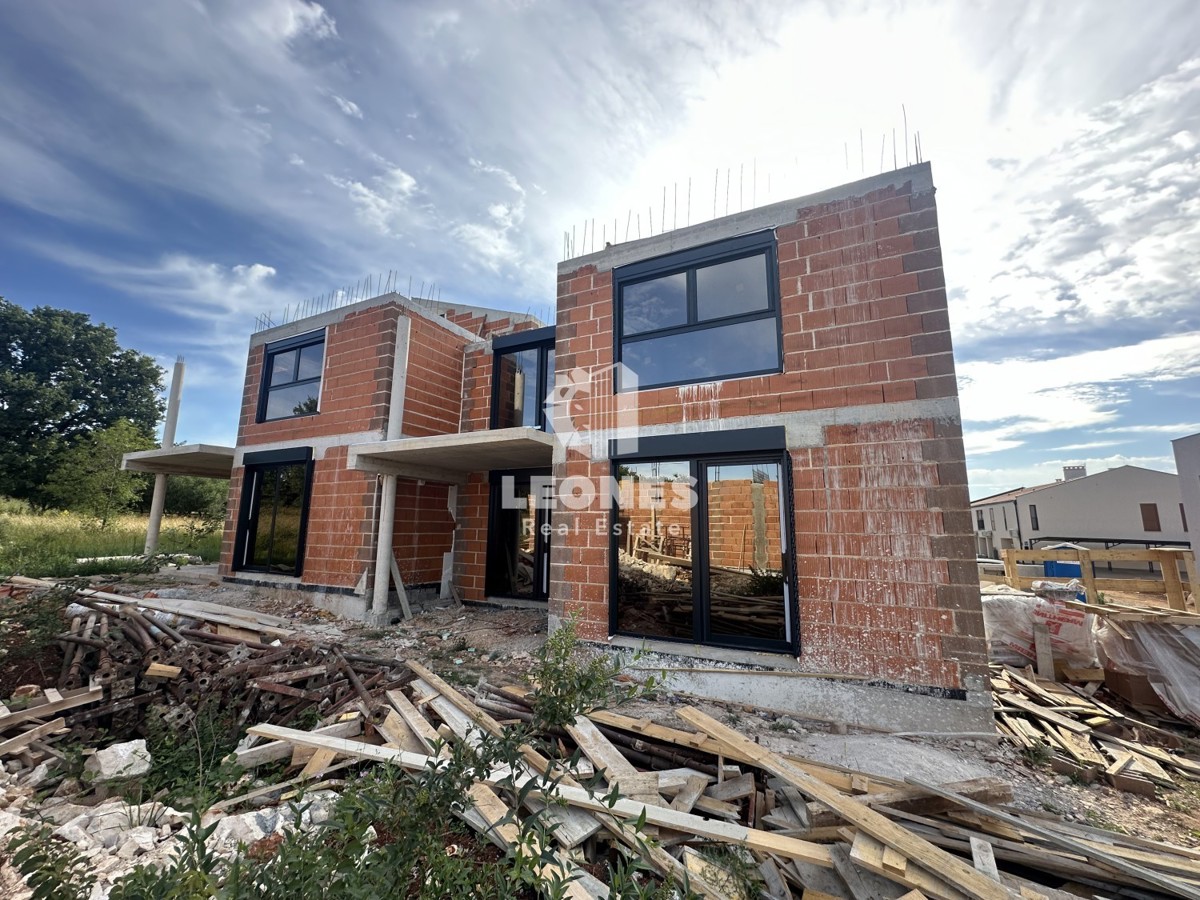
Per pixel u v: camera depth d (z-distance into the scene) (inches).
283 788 140.2
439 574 393.4
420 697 191.3
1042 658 229.9
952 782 135.2
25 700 193.2
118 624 263.3
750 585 220.5
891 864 93.6
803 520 209.5
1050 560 340.5
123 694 211.9
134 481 781.9
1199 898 91.3
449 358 423.5
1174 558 293.6
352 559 351.9
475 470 397.4
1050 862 103.4
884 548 195.5
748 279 241.0
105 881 88.9
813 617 202.5
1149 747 170.6
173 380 484.4
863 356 208.5
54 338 1171.3
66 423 1170.0
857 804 109.3
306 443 397.1
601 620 244.7
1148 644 209.8
